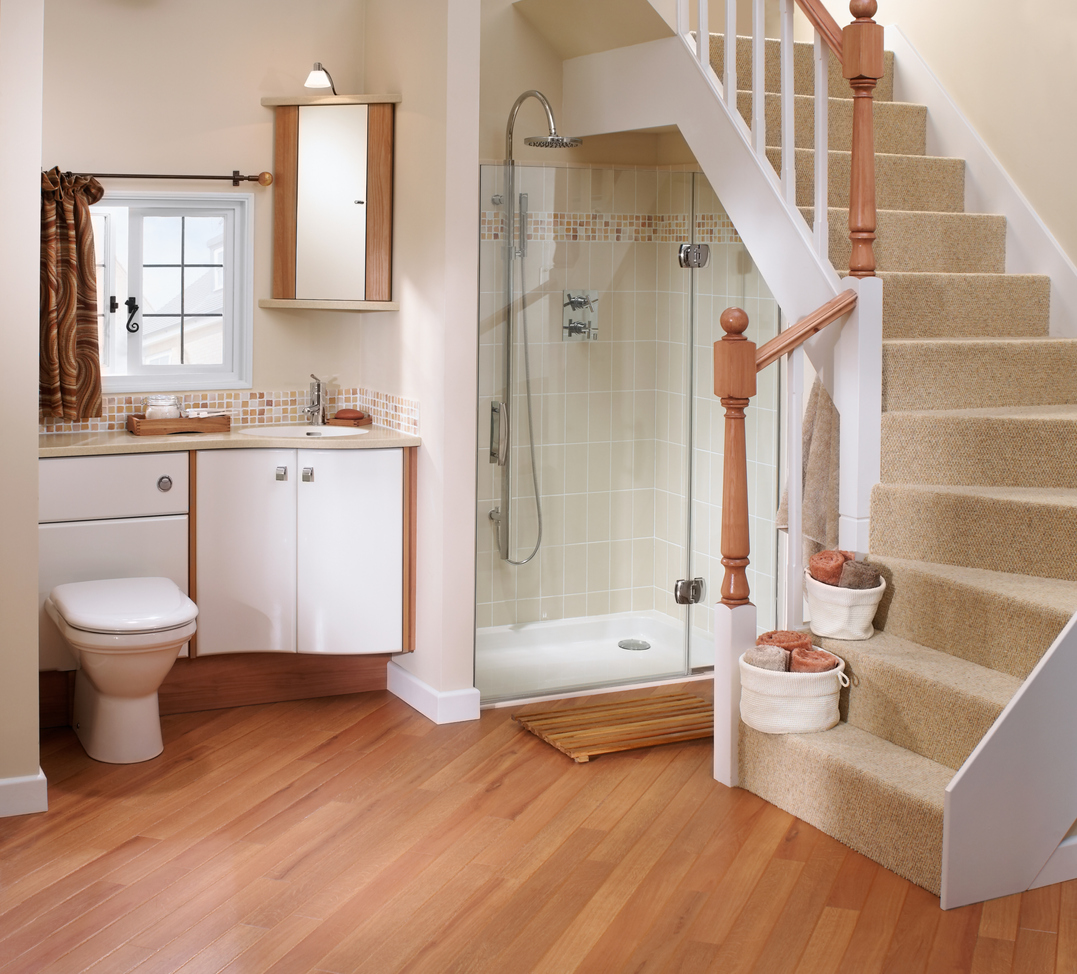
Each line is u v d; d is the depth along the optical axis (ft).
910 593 11.24
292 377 14.92
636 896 9.29
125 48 13.60
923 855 9.41
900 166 14.88
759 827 10.54
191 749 12.37
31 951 8.39
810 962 8.38
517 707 13.69
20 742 10.67
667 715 13.23
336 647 13.64
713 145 13.41
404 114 13.60
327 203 14.16
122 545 12.86
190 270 14.52
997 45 15.01
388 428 14.47
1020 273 14.75
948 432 11.93
